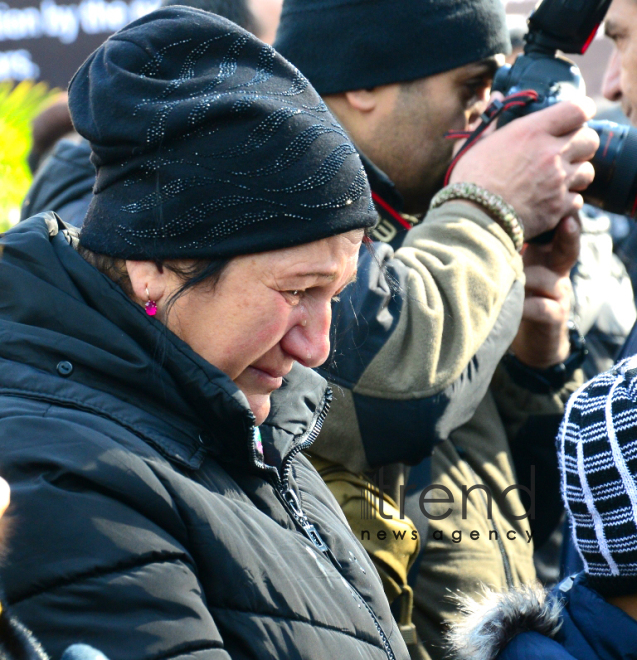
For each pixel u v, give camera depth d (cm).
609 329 338
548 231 274
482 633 187
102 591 128
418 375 234
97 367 150
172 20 159
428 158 285
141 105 150
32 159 467
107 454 136
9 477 132
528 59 279
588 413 189
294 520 169
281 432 179
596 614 184
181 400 153
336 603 159
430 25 269
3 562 125
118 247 154
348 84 274
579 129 268
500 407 306
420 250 255
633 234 398
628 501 179
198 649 132
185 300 155
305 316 164
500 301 254
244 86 153
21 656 106
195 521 141
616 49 316
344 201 156
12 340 151
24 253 158
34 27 816
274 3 346
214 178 149
